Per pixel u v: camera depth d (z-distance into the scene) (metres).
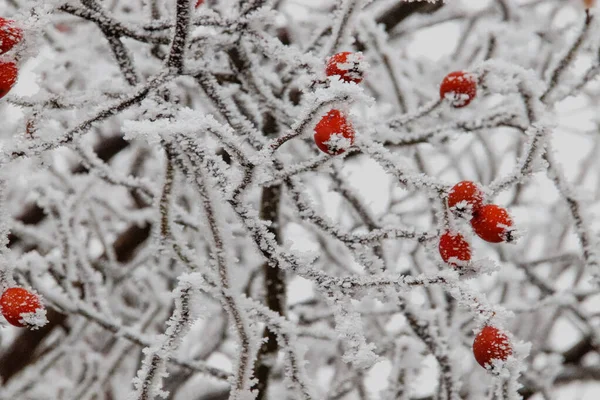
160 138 0.81
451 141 0.97
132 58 0.89
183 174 0.88
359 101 0.77
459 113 1.02
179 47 0.84
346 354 0.80
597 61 0.96
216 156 0.82
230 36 0.91
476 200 0.81
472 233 0.82
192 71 0.87
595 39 1.00
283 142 0.80
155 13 0.90
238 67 0.94
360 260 0.87
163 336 0.82
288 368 0.87
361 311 1.15
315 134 0.79
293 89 1.05
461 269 0.82
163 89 0.86
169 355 0.82
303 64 0.87
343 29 0.91
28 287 0.83
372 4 1.13
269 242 0.82
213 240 0.84
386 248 0.99
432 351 0.98
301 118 0.79
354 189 1.00
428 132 0.96
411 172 0.83
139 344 1.00
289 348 0.87
